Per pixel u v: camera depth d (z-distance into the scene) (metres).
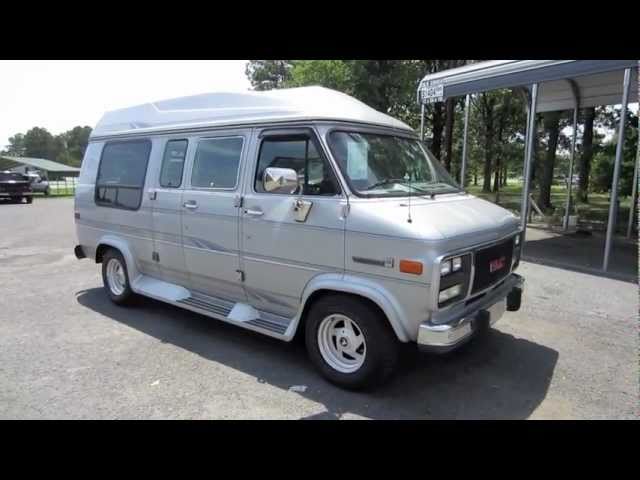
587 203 18.50
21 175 25.30
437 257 3.20
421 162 4.60
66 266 8.46
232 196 4.39
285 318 4.31
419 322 3.34
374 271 3.47
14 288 6.96
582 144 17.73
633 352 4.63
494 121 27.09
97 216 6.15
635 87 11.23
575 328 5.27
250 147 4.31
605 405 3.62
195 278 5.02
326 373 3.90
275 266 4.11
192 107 5.03
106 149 6.05
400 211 3.53
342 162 3.77
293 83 23.80
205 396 3.71
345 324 3.80
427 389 3.85
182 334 5.07
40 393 3.75
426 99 11.07
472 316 3.51
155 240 5.32
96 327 5.29
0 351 4.60
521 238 4.68
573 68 8.24
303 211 3.83
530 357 4.49
